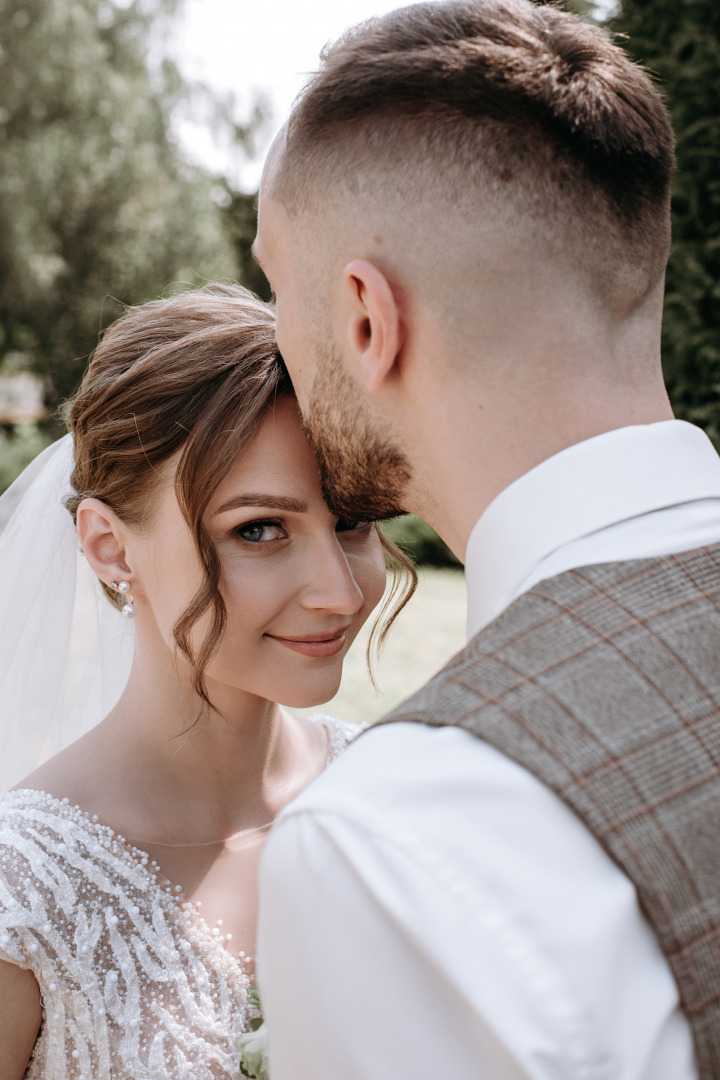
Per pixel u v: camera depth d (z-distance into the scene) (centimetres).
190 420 134
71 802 146
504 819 74
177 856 150
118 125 1798
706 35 492
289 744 178
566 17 103
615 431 92
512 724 78
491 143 93
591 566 88
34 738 192
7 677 192
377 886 73
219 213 2231
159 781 151
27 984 134
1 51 1673
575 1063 66
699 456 94
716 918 70
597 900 71
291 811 83
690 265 511
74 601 197
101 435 143
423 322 96
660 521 90
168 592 144
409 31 101
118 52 1831
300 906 79
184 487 134
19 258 1723
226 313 149
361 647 683
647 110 99
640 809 73
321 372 109
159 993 139
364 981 75
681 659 81
